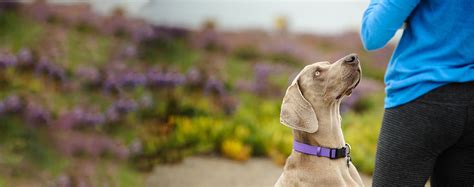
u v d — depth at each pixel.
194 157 7.06
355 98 9.60
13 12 8.80
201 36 11.36
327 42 13.95
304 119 3.15
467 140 2.77
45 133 6.28
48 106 6.68
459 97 2.66
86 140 6.37
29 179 5.70
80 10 9.62
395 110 2.84
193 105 7.81
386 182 2.88
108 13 9.85
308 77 3.23
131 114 7.01
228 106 8.04
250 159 7.22
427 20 2.75
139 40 9.09
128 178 6.13
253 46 12.19
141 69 8.29
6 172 5.68
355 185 3.18
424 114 2.73
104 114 6.85
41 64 7.16
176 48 9.59
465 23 2.63
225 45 11.77
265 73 9.66
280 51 12.22
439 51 2.72
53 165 5.97
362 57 13.15
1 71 6.96
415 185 2.83
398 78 2.86
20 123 6.25
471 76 2.64
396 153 2.83
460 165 2.90
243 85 9.42
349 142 7.60
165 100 7.59
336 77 3.14
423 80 2.71
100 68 7.70
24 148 6.01
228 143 7.13
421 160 2.80
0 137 6.05
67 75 7.43
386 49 13.05
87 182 5.86
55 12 9.27
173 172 6.53
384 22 2.83
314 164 3.18
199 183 6.25
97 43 8.73
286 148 7.26
